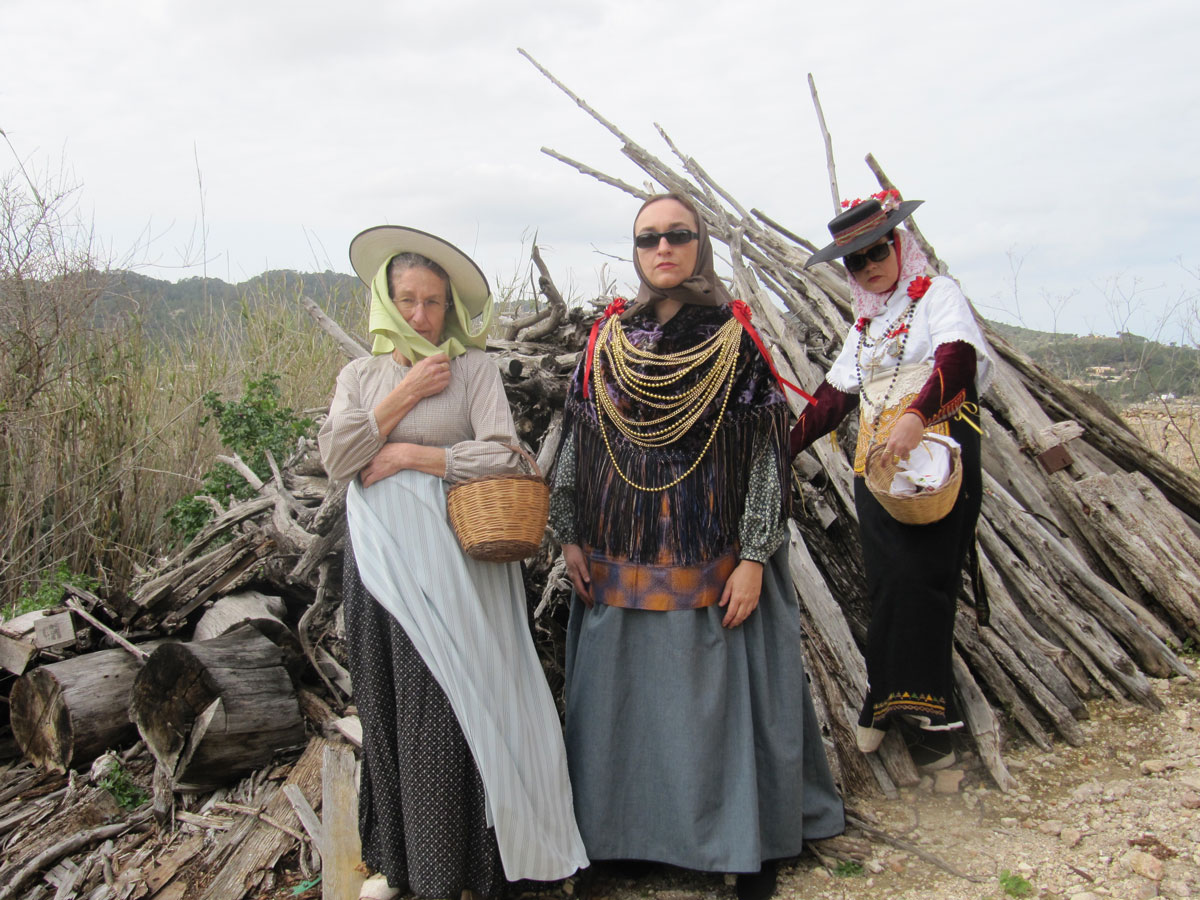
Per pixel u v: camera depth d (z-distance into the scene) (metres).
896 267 3.02
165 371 6.46
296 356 6.84
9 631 3.71
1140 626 3.79
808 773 2.85
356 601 2.55
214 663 3.23
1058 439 4.44
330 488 3.74
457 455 2.54
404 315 2.59
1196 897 2.39
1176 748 3.20
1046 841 2.75
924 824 2.93
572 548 2.84
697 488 2.63
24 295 5.48
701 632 2.64
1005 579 3.85
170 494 5.83
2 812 3.25
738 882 2.63
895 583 2.96
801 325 4.75
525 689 2.62
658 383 2.64
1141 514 4.18
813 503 3.90
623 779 2.69
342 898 2.65
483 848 2.47
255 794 3.21
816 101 5.08
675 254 2.63
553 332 4.46
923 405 2.80
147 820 3.18
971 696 3.24
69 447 5.45
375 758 2.53
